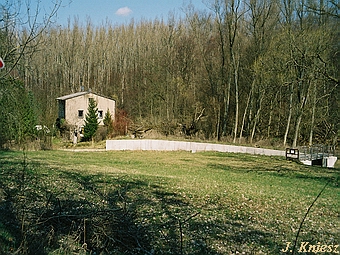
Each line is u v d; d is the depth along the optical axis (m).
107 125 53.81
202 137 51.75
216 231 9.85
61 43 77.38
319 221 11.73
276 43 39.12
